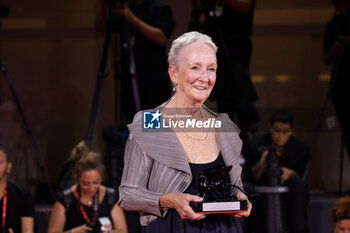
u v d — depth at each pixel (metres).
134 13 8.14
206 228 3.19
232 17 8.02
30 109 10.43
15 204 6.76
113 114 10.39
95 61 10.76
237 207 3.13
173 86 3.46
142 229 3.34
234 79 7.58
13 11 10.85
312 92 10.57
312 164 8.93
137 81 8.00
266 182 6.82
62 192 6.85
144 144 3.19
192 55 3.22
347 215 6.50
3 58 10.76
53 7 10.87
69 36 10.84
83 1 10.85
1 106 10.31
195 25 8.12
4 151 6.77
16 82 10.67
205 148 3.32
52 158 9.31
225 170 3.09
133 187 3.19
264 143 7.39
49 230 6.66
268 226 6.54
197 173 3.19
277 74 10.67
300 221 6.82
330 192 8.89
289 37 10.71
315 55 10.66
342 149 8.52
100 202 6.76
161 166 3.18
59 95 10.67
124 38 7.84
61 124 10.39
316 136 8.18
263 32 10.72
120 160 7.42
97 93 7.93
